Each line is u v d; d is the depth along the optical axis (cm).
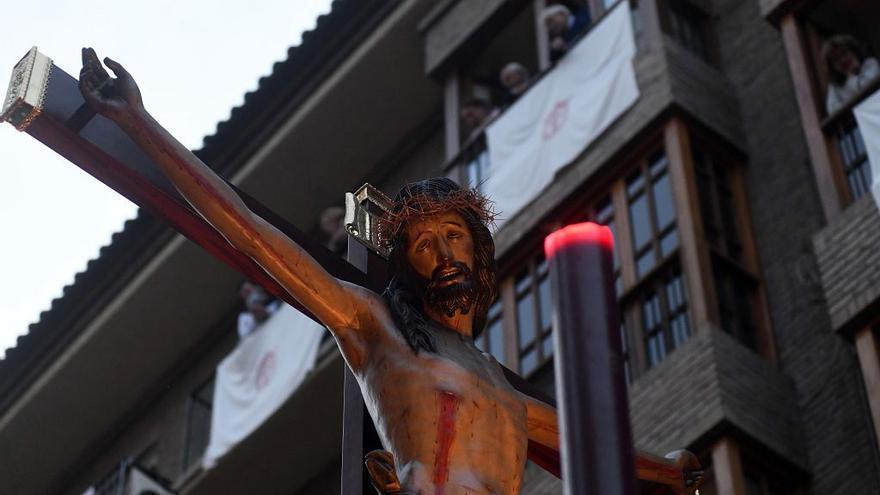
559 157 2016
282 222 408
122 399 2745
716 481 1623
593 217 1973
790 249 1902
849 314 1639
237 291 2636
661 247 1856
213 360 2670
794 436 1717
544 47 2180
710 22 2209
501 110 2138
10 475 2794
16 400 2727
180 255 2567
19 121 369
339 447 2367
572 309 231
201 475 2420
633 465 228
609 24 2044
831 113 1830
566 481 226
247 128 2547
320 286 363
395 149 2575
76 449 2786
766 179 1998
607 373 228
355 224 430
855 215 1712
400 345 363
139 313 2628
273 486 2428
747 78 2119
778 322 1847
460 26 2400
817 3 1961
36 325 2653
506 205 2056
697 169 1962
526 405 389
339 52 2480
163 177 386
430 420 349
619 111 1980
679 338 1764
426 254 379
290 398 2305
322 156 2555
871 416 1664
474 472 345
